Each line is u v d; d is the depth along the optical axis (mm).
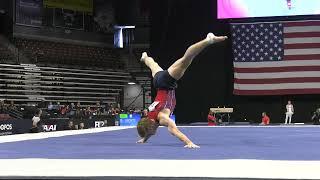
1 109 21875
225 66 23500
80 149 6293
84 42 33219
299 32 22406
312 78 22188
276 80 22531
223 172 3574
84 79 30984
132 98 32406
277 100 22906
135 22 34188
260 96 23000
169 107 7242
